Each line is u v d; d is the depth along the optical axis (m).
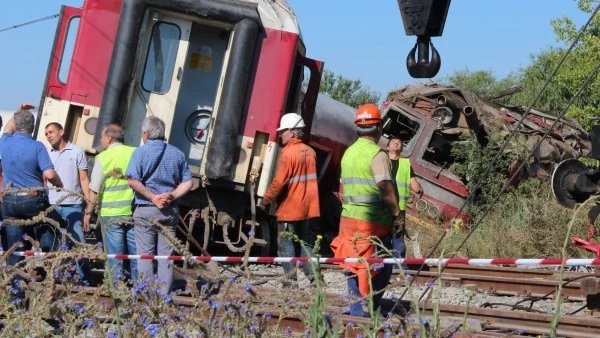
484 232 24.41
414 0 8.45
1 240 14.05
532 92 61.56
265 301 7.72
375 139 11.47
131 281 9.51
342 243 11.25
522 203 25.30
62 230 7.55
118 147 13.02
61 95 18.12
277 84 18.23
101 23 17.98
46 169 12.82
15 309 7.68
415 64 8.63
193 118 18.95
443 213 26.47
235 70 17.97
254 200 18.08
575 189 12.41
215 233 19.91
